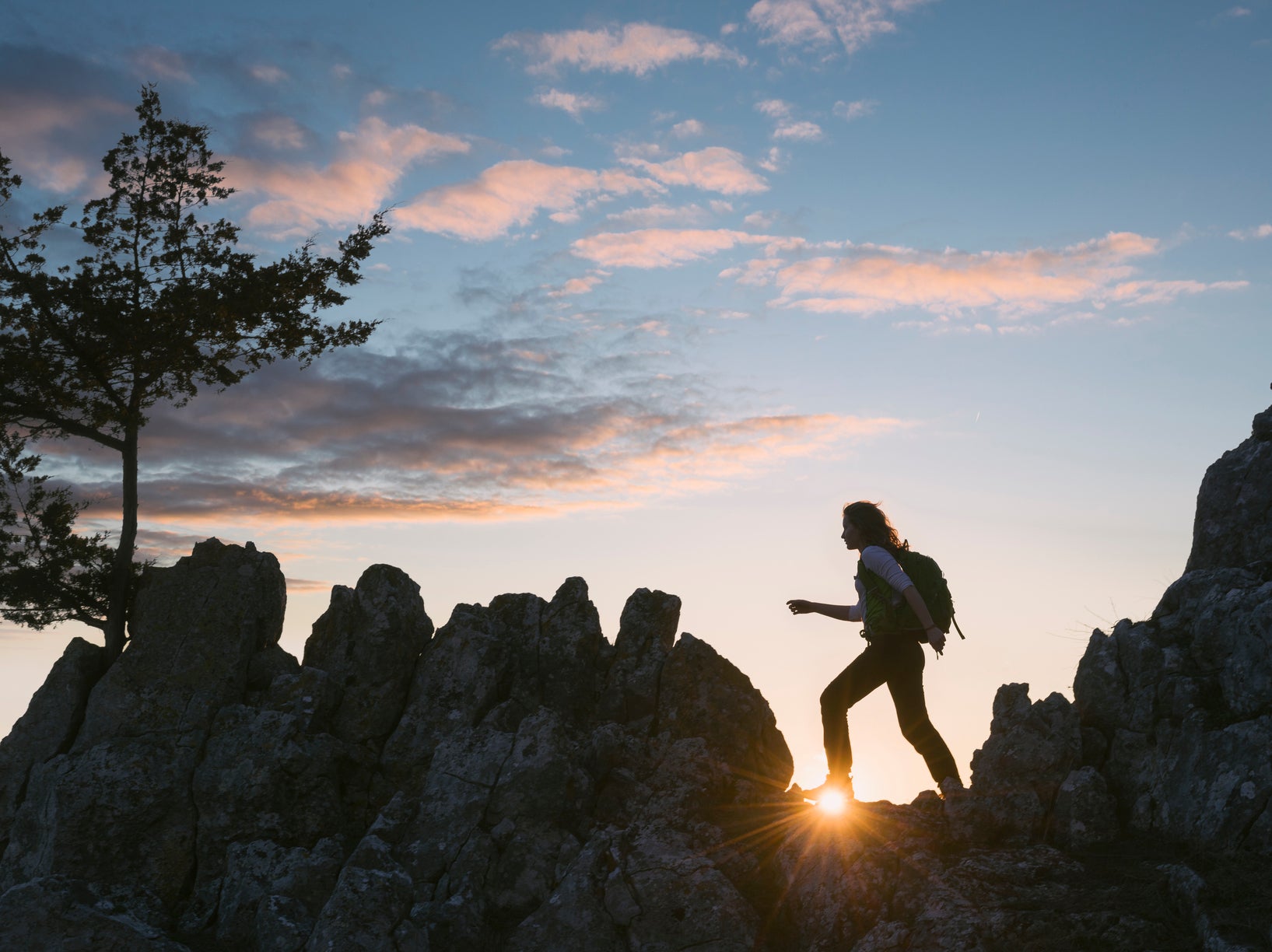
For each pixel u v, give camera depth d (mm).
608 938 7902
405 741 10992
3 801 10859
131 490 13086
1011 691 8898
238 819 10172
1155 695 8297
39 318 13250
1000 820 7934
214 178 14094
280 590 12398
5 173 13438
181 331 13359
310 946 8094
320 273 14258
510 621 12227
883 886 7453
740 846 8516
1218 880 6344
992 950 6355
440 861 9070
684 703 11023
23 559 12266
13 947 8398
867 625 8203
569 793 9461
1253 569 8734
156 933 8875
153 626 11625
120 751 10492
